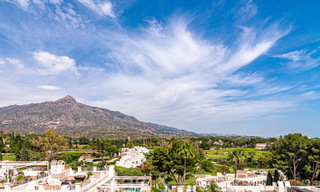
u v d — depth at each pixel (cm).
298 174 6406
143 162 9319
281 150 6531
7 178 3228
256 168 9738
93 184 2594
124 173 6881
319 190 2916
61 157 10750
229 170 9100
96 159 11256
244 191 3278
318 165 5875
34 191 2170
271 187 3378
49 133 10444
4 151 11506
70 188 2273
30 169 3762
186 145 6188
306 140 6581
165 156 6556
